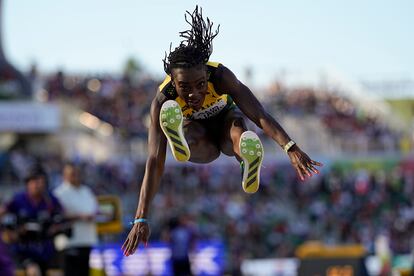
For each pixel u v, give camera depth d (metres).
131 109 76.62
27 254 23.22
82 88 80.00
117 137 70.81
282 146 12.83
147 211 12.65
